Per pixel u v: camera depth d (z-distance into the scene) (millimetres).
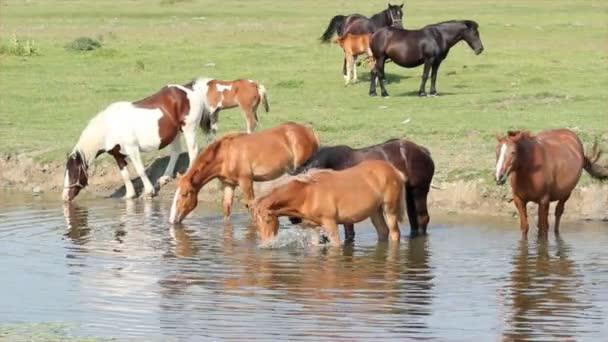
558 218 16328
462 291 12570
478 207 18016
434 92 27766
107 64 33656
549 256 14555
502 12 51469
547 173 15477
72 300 12219
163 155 21422
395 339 10609
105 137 19719
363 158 15781
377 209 15250
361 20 31578
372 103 26625
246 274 13469
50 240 15805
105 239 15898
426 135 21672
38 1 61219
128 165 21141
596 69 31562
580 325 11117
